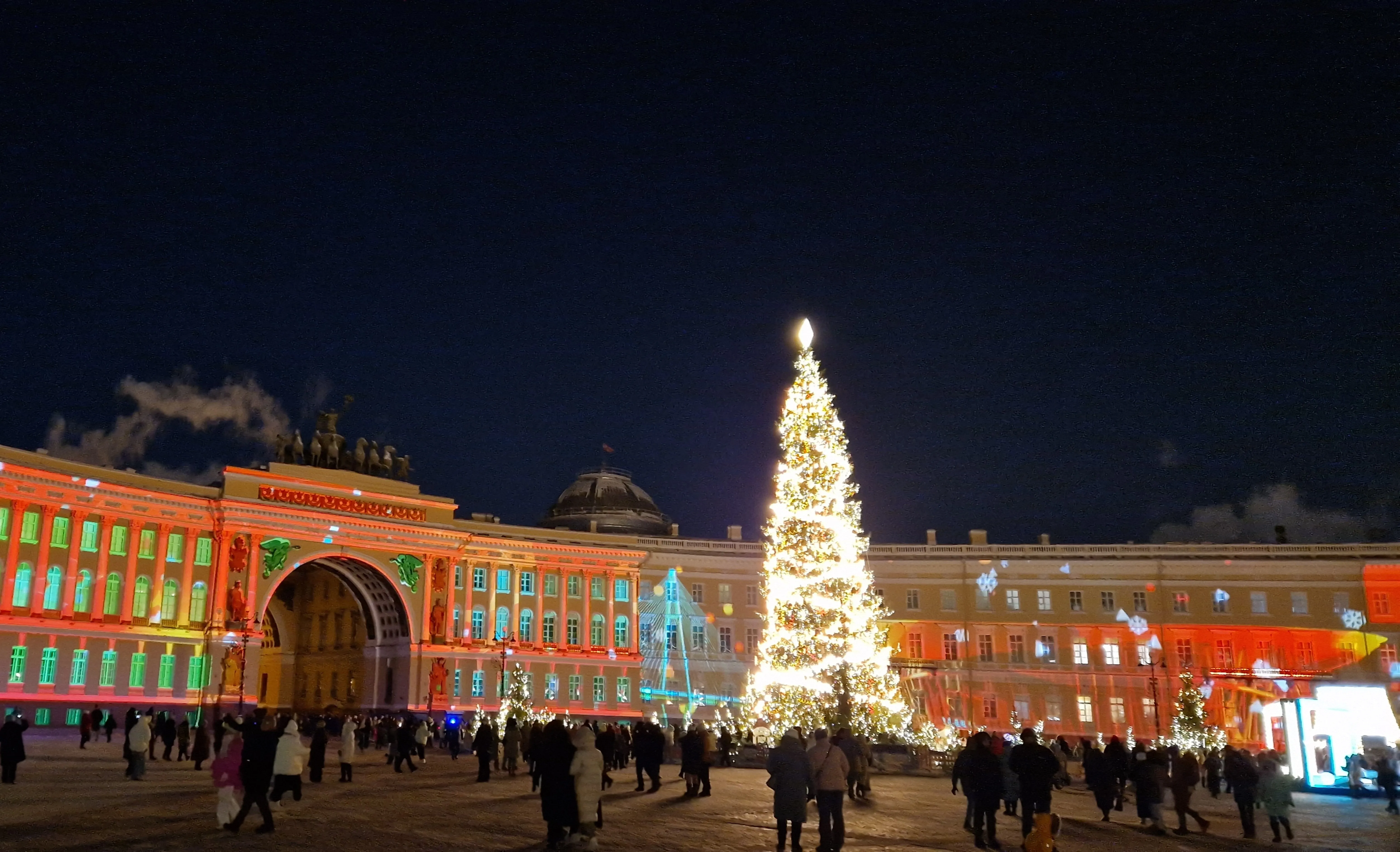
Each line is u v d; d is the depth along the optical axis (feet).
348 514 294.66
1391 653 308.81
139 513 262.67
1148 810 100.27
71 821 80.33
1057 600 331.77
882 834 91.30
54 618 242.99
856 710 166.91
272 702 360.89
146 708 255.70
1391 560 315.99
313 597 356.59
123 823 79.61
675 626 339.77
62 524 249.55
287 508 283.38
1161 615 326.24
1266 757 97.35
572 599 334.65
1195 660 320.91
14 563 238.48
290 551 285.02
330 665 343.05
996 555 336.49
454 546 314.55
